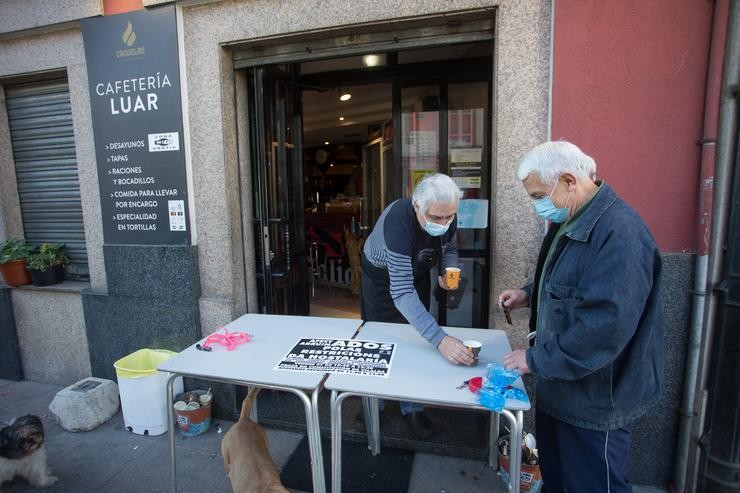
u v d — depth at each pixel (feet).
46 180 11.59
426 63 10.35
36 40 10.29
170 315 9.73
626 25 6.61
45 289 11.08
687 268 6.81
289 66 10.27
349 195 32.86
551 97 6.97
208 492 7.54
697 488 7.04
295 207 10.82
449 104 10.39
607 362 4.19
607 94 6.79
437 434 8.67
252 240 10.07
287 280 10.43
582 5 6.70
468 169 10.37
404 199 7.11
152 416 9.17
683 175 6.70
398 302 6.21
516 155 7.41
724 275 6.59
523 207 7.48
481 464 8.07
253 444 6.23
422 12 7.57
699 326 6.75
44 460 7.75
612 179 6.92
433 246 7.14
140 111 9.34
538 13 7.09
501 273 7.71
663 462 7.32
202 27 8.82
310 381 5.28
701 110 6.53
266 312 9.78
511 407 4.62
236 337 6.60
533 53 7.17
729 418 6.54
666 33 6.50
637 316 4.11
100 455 8.59
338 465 5.30
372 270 7.98
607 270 4.14
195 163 9.30
